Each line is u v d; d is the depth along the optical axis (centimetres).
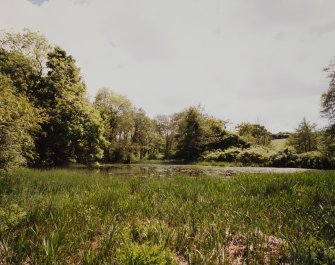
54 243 405
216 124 5750
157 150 7331
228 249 447
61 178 1285
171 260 355
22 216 530
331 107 3512
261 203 706
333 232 482
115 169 2912
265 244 459
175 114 6994
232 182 1052
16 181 1108
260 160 4056
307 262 365
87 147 3188
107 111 5069
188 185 1009
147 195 854
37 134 2745
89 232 491
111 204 707
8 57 2722
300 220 550
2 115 1075
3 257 388
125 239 393
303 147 5109
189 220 569
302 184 959
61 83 3014
